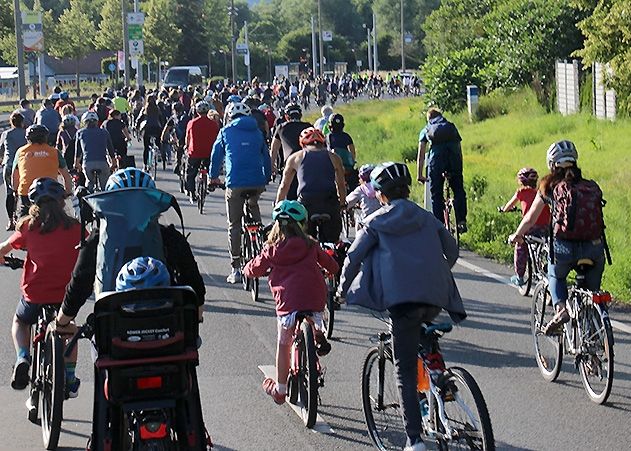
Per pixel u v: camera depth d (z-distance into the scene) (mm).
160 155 58125
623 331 21484
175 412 11406
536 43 82312
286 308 15633
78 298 12445
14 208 35656
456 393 12109
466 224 31891
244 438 15227
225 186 27156
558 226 16859
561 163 16953
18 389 14984
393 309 12922
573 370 18844
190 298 11305
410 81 177750
